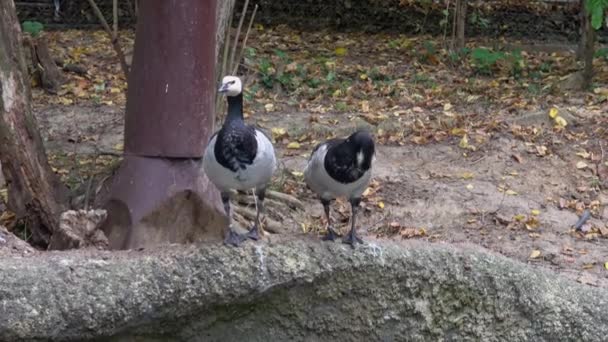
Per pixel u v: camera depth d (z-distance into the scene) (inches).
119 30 622.5
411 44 629.9
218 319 197.6
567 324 219.9
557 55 610.5
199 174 246.7
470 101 466.0
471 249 219.8
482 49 546.3
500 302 215.9
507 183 358.9
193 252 193.5
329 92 482.3
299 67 515.8
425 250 212.1
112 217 246.8
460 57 571.2
